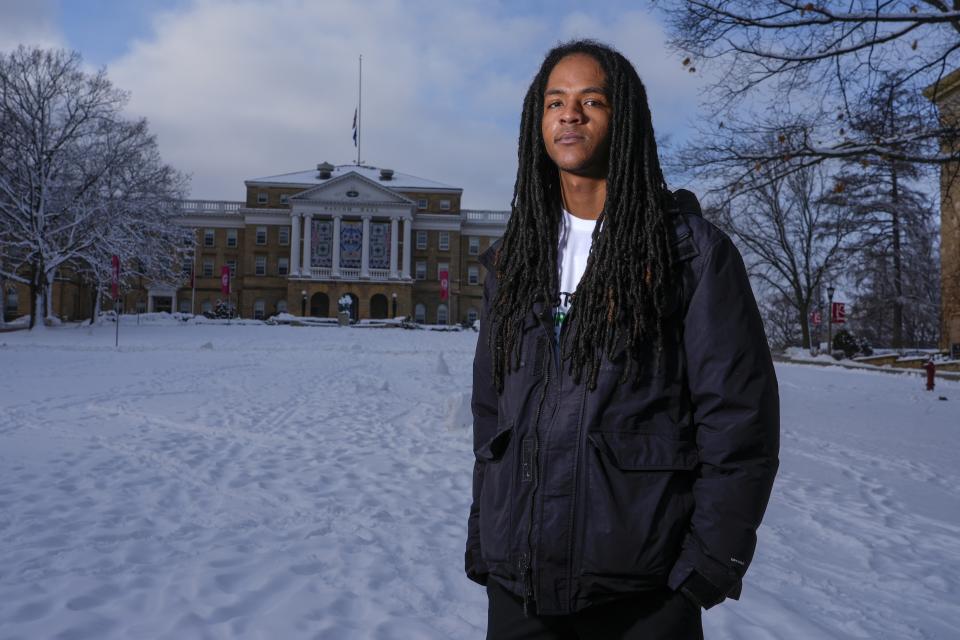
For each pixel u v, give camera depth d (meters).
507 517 1.64
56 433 9.29
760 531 5.73
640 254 1.61
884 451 10.03
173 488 6.44
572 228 1.83
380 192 84.88
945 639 3.71
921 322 48.81
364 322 67.94
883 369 30.77
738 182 11.87
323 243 85.19
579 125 1.75
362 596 3.96
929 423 13.24
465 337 47.38
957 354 31.81
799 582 4.54
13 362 20.98
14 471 6.95
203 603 3.76
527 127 1.89
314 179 90.88
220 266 88.06
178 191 50.09
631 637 1.56
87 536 4.92
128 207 44.66
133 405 12.04
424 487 6.79
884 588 4.50
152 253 49.06
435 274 89.31
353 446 8.90
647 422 1.58
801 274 48.69
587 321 1.60
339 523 5.45
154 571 4.25
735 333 1.56
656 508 1.52
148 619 3.55
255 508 5.82
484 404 1.85
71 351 26.81
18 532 4.96
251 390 14.83
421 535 5.19
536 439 1.62
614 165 1.70
